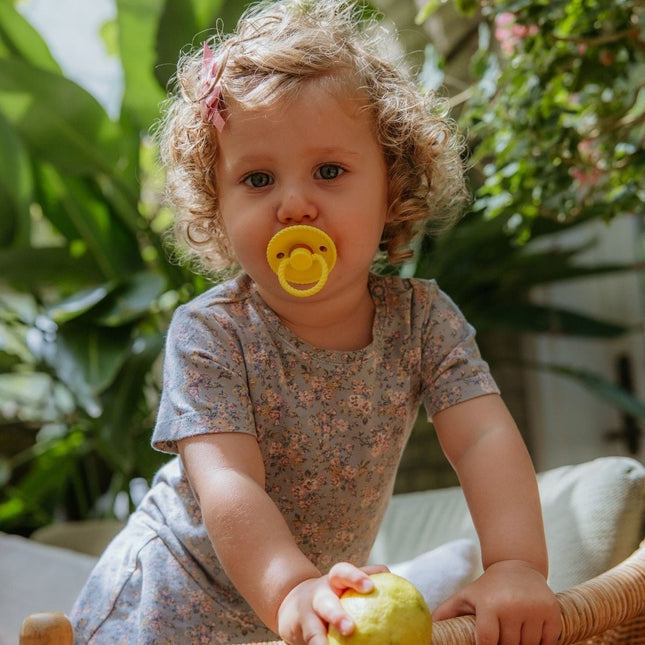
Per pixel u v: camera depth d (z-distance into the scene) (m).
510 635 0.66
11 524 2.56
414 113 0.92
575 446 2.53
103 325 2.00
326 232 0.81
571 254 2.23
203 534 0.88
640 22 1.35
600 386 2.14
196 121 0.90
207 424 0.80
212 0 1.99
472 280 2.23
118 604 0.90
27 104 2.08
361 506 0.93
